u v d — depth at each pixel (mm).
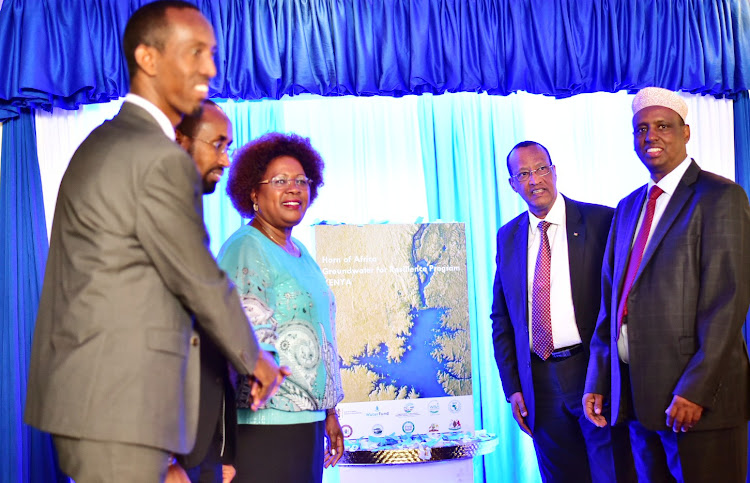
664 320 2828
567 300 3320
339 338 3621
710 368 2678
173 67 1781
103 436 1600
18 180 4176
